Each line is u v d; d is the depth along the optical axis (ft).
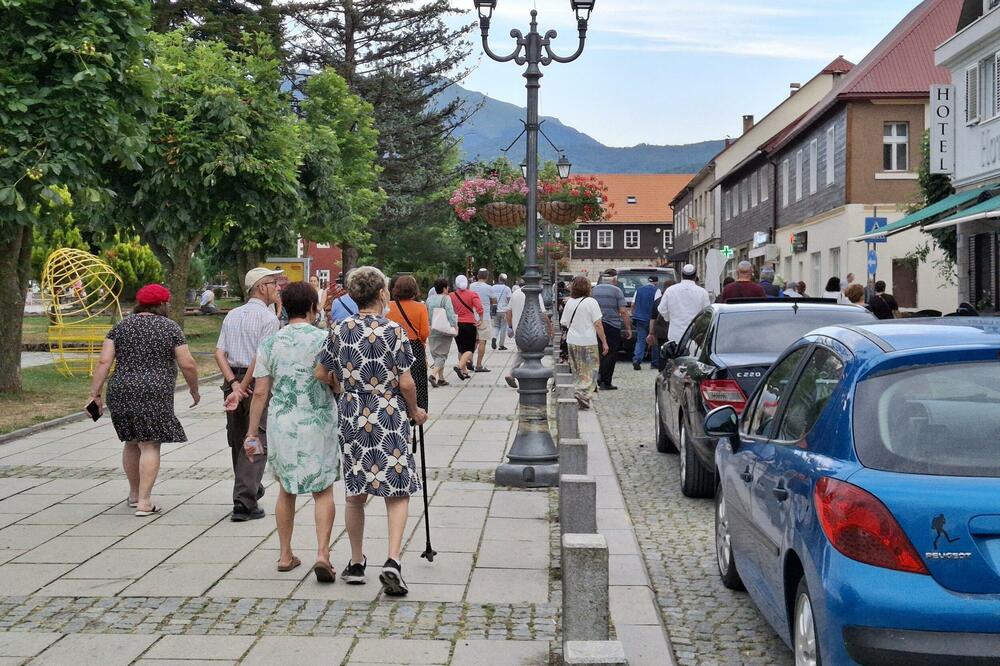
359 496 21.70
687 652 17.75
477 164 178.40
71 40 49.37
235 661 17.24
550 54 34.63
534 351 33.14
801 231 129.08
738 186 182.09
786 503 15.07
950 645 12.24
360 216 128.47
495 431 44.86
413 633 18.69
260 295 28.43
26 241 56.70
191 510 29.19
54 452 39.68
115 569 23.02
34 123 49.26
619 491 31.89
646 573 22.57
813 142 123.95
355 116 130.41
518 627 19.02
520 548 24.75
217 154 78.64
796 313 32.04
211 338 105.19
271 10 130.11
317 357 21.80
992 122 70.28
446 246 190.90
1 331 55.36
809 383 16.70
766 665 17.13
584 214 57.93
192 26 121.90
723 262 124.67
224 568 23.11
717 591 21.36
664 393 37.52
